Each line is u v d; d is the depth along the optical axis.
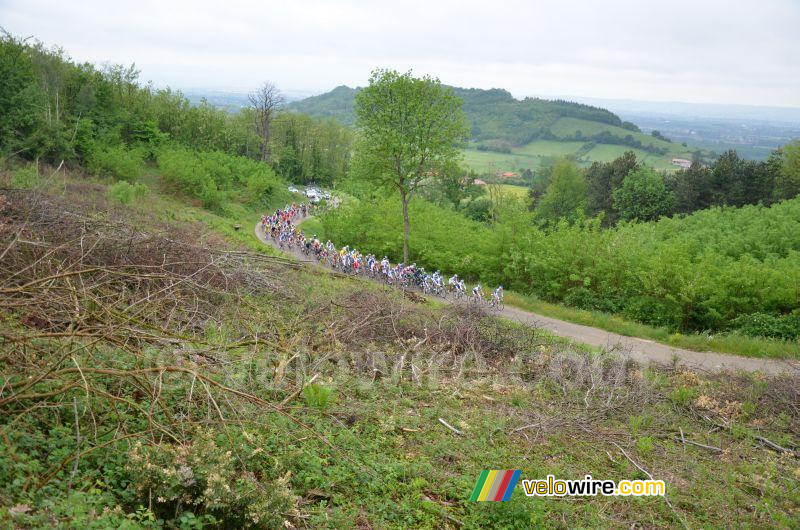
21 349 6.02
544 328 19.11
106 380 6.41
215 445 5.59
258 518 4.87
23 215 10.30
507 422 9.23
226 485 4.86
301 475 6.13
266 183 55.88
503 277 28.09
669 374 13.43
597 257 24.36
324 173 85.50
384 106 29.86
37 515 4.00
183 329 8.56
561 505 6.93
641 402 11.00
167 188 46.56
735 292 20.97
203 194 44.34
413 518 6.01
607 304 23.14
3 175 17.92
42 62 46.16
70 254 8.90
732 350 17.59
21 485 4.42
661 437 9.74
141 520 4.53
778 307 20.44
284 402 7.34
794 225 32.09
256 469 5.91
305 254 31.78
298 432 6.91
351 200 39.03
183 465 4.97
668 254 22.08
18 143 35.44
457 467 7.41
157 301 8.29
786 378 12.43
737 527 7.05
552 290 25.23
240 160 62.69
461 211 59.28
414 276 26.03
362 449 7.15
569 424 9.48
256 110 76.25
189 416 6.11
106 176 41.78
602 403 10.57
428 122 29.81
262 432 6.64
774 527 7.04
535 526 6.34
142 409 5.90
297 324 10.66
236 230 35.28
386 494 6.32
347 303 12.74
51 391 5.55
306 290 13.38
